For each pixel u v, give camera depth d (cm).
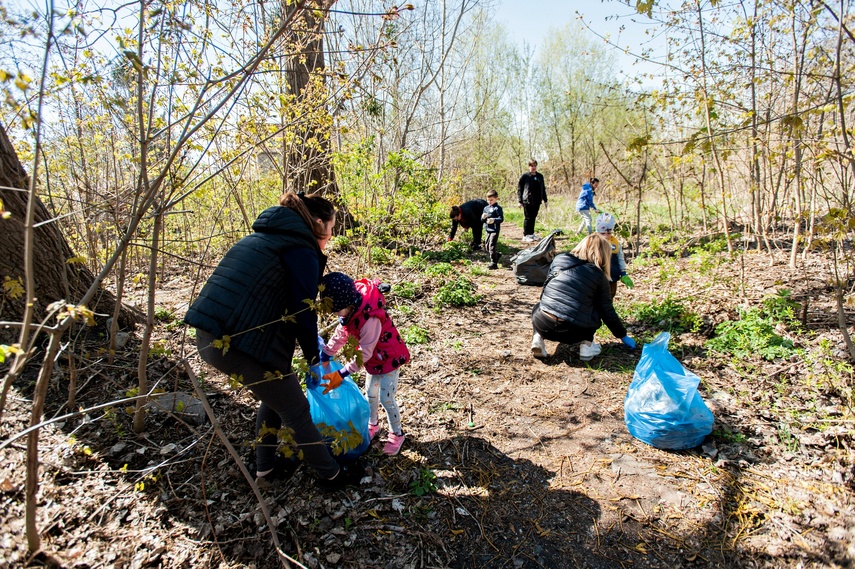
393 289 652
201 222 676
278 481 278
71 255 377
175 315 477
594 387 407
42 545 211
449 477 297
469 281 722
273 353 230
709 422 313
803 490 272
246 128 420
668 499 279
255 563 226
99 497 246
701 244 834
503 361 460
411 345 489
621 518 268
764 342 419
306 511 260
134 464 274
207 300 223
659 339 346
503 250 1039
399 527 257
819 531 246
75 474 255
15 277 337
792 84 579
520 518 269
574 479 298
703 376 401
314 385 287
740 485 283
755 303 511
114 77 332
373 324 287
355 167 725
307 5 224
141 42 215
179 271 669
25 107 216
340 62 413
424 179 928
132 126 375
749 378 387
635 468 305
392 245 954
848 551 231
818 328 446
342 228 904
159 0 257
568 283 436
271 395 237
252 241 238
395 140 1176
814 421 324
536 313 452
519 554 247
